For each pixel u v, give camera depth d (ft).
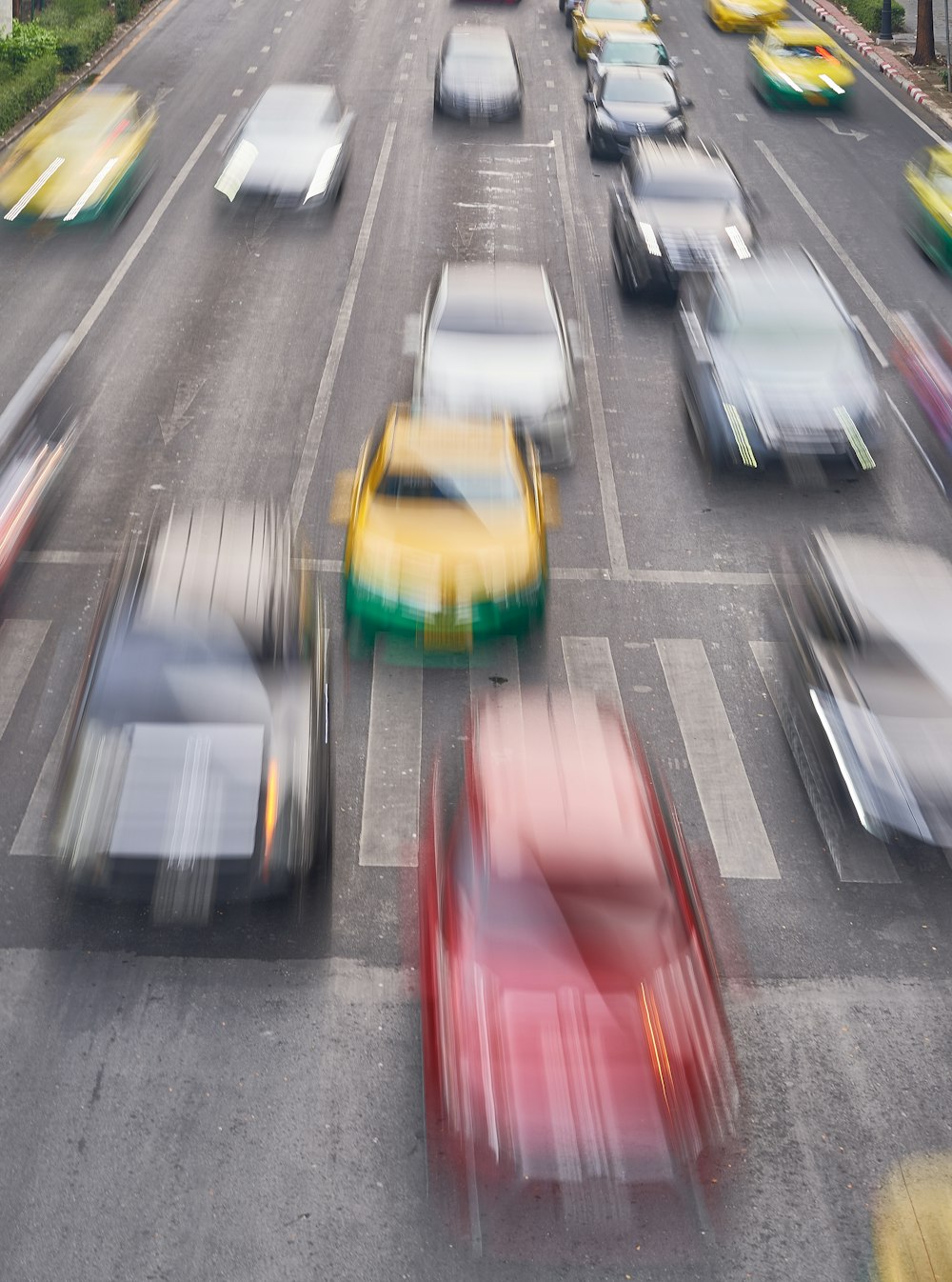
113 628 33.68
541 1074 24.68
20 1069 27.07
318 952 30.30
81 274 69.82
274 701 32.48
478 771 29.53
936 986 30.25
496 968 25.72
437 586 39.52
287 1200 24.54
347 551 42.06
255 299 67.72
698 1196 24.77
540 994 25.36
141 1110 26.30
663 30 126.62
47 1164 25.07
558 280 71.46
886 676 34.83
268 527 38.06
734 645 42.60
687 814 35.35
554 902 26.50
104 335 63.10
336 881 32.45
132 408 56.49
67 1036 27.86
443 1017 25.76
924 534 49.26
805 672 37.47
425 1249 23.75
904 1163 25.81
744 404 51.78
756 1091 27.27
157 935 30.45
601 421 57.16
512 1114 24.45
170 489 50.47
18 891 31.63
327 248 74.59
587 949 25.95
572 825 27.81
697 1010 25.98
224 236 75.61
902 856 34.04
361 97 101.55
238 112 96.73
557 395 52.24
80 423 54.85
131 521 48.24
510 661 41.09
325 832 31.58
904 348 62.03
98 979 29.27
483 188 84.53
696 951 26.81
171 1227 23.99
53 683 39.47
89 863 29.45
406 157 89.45
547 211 81.20
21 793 34.99
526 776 29.04
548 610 43.93
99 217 75.25
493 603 39.81
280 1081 27.07
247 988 29.25
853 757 33.73
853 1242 24.17
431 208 80.94
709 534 48.88
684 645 42.47
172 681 32.45
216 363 60.85
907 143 96.48
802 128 99.14
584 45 110.22
